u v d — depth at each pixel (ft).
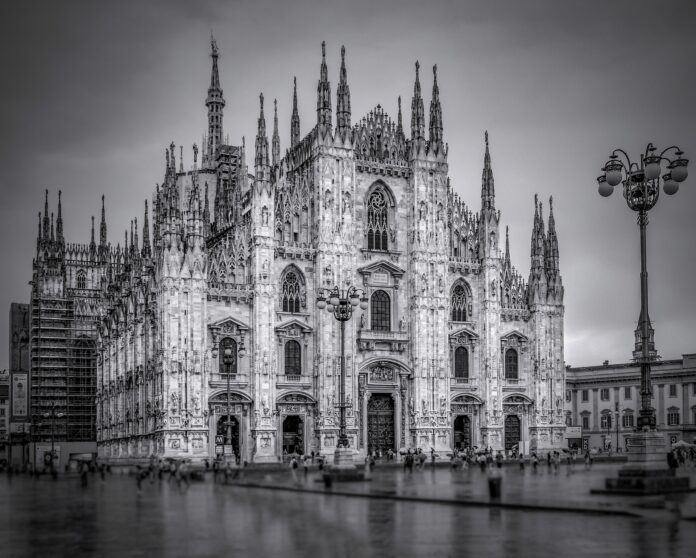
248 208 421.18
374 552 105.60
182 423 357.41
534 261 437.17
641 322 192.34
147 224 468.34
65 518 154.61
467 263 423.64
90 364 611.88
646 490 172.76
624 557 98.99
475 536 118.32
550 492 187.21
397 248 407.85
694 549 104.27
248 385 371.97
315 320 386.93
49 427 597.52
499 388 417.69
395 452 397.19
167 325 359.87
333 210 390.21
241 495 205.77
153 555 106.63
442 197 412.16
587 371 581.94
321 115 393.29
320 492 206.49
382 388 398.62
